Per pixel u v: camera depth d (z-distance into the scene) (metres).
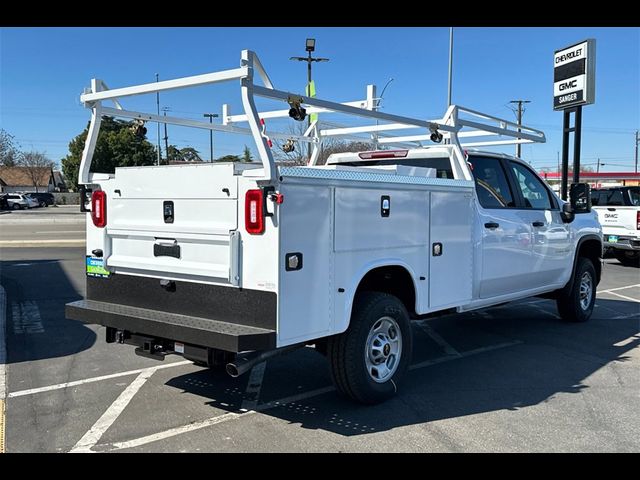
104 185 4.77
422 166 6.25
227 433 4.12
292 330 3.86
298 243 3.86
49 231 24.36
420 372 5.64
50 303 8.86
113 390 5.05
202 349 4.03
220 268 4.00
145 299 4.54
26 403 4.73
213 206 4.04
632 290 10.94
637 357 6.22
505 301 6.43
